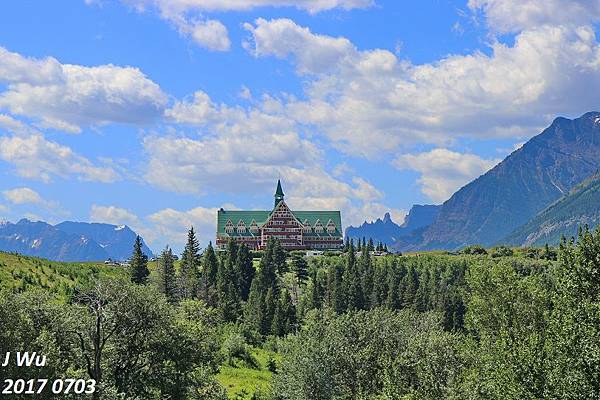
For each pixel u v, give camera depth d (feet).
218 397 279.08
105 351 240.53
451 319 640.58
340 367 306.96
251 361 495.82
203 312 489.67
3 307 205.67
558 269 235.40
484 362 247.29
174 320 257.75
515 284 294.66
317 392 299.99
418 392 234.58
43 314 230.89
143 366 247.50
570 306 218.59
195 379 265.13
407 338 322.55
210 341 278.87
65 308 241.96
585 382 189.26
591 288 221.05
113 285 244.42
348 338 321.11
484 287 295.69
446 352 261.03
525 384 199.82
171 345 247.91
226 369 456.04
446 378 244.83
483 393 217.36
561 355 200.23
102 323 238.89
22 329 205.77
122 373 244.42
